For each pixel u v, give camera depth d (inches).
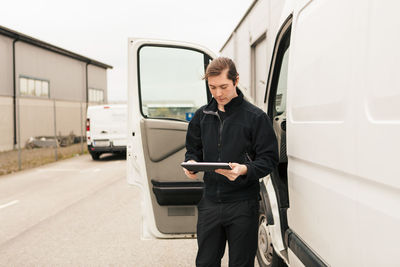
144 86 121.6
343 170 61.6
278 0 419.5
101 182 313.7
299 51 84.2
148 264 135.9
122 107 475.2
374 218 53.7
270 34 462.6
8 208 225.1
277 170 115.6
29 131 686.5
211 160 77.5
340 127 62.7
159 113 121.8
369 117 53.9
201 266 79.7
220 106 77.4
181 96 122.5
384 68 50.6
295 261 86.2
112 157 526.6
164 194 116.9
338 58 64.2
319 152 71.4
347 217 61.7
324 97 69.5
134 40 120.5
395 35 48.4
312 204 76.7
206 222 78.5
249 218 75.6
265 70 518.0
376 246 53.3
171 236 119.5
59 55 860.0
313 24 76.6
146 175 120.4
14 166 421.4
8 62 668.7
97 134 471.8
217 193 76.2
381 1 51.6
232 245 77.2
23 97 705.0
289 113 89.8
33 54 748.0
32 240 164.7
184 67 122.6
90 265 135.5
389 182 49.1
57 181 323.0
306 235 80.9
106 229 179.8
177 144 118.8
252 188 76.7
